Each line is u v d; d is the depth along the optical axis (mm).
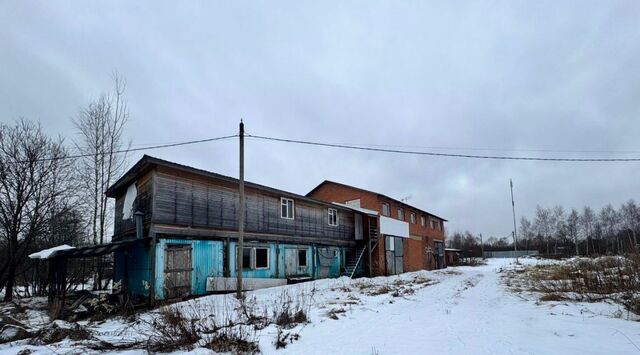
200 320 8820
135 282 16500
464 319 9812
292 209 23719
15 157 18594
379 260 31734
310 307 11516
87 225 23203
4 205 18094
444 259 52719
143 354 6812
